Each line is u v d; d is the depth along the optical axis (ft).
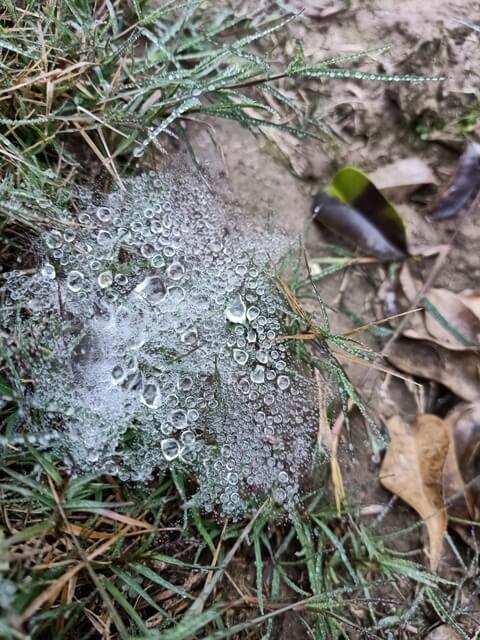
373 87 0.67
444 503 0.59
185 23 0.64
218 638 0.43
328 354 0.57
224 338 0.56
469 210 0.65
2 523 0.47
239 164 0.66
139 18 0.58
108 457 0.50
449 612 0.56
